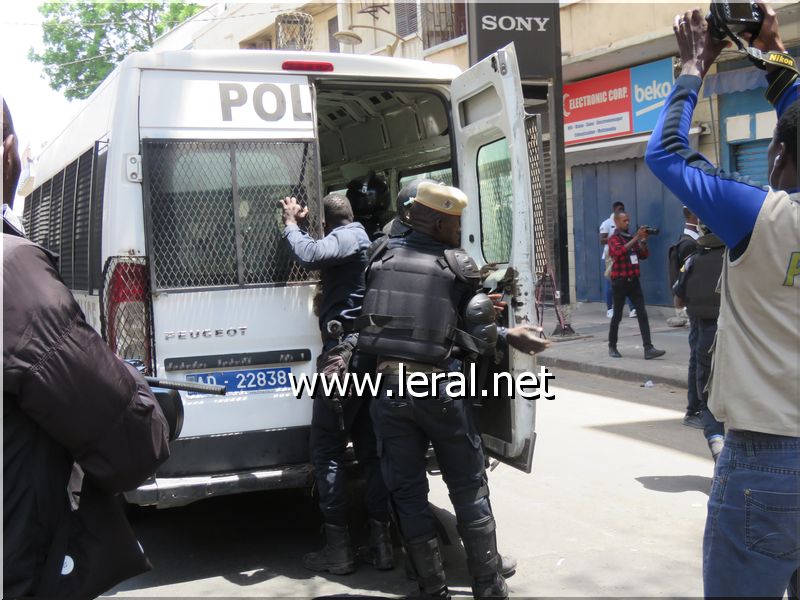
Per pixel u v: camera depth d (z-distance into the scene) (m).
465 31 16.25
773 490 2.24
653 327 13.12
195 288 4.33
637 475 5.79
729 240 2.33
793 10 10.37
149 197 4.26
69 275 5.97
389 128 6.71
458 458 3.72
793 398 2.24
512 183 4.27
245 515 5.31
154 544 4.82
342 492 4.33
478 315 3.69
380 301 3.77
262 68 4.52
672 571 4.17
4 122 2.03
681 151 2.40
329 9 20.95
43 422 1.83
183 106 4.35
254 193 4.45
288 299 4.49
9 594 1.82
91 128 5.27
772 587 2.28
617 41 12.96
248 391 4.43
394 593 4.04
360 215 5.96
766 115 11.87
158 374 4.26
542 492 5.45
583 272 15.73
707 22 2.55
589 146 15.04
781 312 2.26
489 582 3.73
